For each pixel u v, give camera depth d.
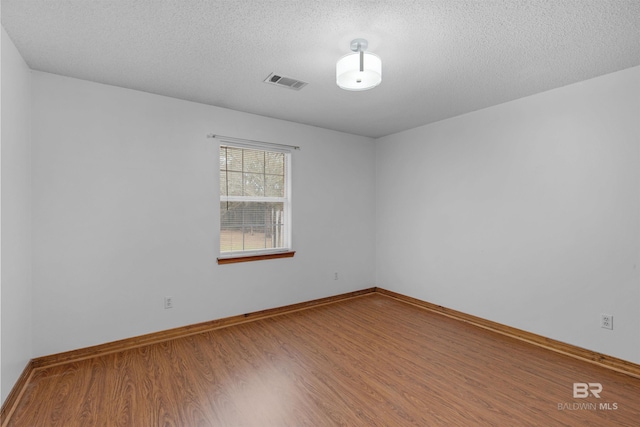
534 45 2.09
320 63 2.37
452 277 3.73
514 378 2.35
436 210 3.92
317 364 2.56
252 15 1.78
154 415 1.92
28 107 2.39
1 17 1.78
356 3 1.66
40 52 2.20
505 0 1.63
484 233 3.40
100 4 1.67
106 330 2.77
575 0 1.62
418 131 4.14
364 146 4.68
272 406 2.01
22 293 2.24
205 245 3.29
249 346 2.89
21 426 1.82
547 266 2.90
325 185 4.26
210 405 2.02
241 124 3.51
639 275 2.39
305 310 3.96
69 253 2.60
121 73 2.54
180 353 2.74
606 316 2.54
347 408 1.99
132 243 2.89
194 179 3.22
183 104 3.15
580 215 2.69
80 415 1.92
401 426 1.83
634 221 2.41
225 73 2.54
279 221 3.91
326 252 4.27
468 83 2.72
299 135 3.99
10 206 2.01
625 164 2.45
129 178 2.87
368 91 2.92
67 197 2.59
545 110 2.90
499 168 3.26
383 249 4.69
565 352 2.77
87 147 2.68
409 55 2.23
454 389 2.20
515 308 3.14
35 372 2.40
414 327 3.38
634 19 1.79
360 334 3.19
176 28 1.91
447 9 1.71
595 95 2.60
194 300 3.23
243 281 3.56
